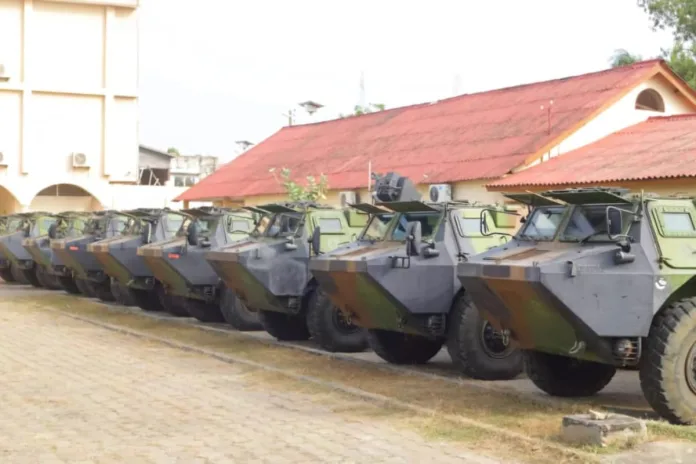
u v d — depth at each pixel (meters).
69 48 34.94
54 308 20.73
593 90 21.59
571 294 8.80
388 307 11.75
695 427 8.58
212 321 18.22
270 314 15.34
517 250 9.90
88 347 14.74
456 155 22.06
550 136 20.03
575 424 8.12
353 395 10.58
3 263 28.12
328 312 14.04
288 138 32.19
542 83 24.31
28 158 34.44
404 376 11.81
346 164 25.67
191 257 16.88
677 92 21.52
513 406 9.85
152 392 10.96
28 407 10.17
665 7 30.97
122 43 35.59
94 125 35.44
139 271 19.22
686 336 8.80
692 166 15.72
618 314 8.85
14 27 34.16
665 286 8.91
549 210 10.17
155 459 7.98
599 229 9.45
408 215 12.56
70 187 36.09
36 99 34.56
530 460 7.71
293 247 14.43
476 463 7.66
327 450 8.18
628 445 7.89
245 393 10.87
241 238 17.03
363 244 12.80
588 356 9.26
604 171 17.42
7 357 13.68
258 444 8.43
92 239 21.50
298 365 12.80
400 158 24.00
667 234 9.10
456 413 9.53
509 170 19.42
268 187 27.27
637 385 11.23
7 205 35.94
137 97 35.84
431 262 11.66
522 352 10.54
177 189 36.56
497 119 23.16
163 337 15.75
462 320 11.41
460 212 12.10
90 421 9.47
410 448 8.19
